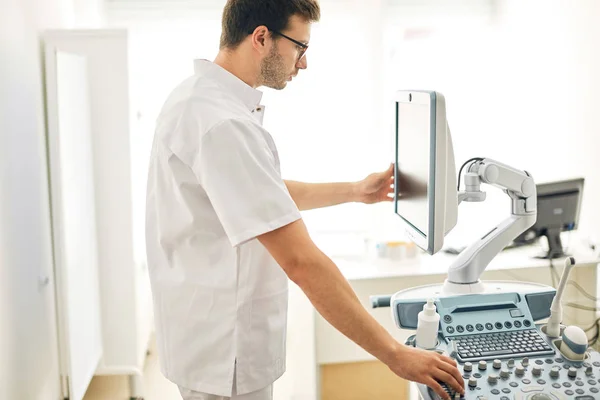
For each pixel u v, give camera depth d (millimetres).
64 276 2361
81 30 2592
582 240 2963
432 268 2693
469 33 3670
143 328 3129
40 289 2514
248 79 1405
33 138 2445
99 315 2764
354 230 3271
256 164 1226
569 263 1484
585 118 3020
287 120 3541
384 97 3459
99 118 2670
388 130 3479
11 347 2178
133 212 2773
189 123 1284
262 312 1435
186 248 1399
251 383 1436
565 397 1229
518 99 3572
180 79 3562
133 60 2859
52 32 2570
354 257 2861
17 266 2252
